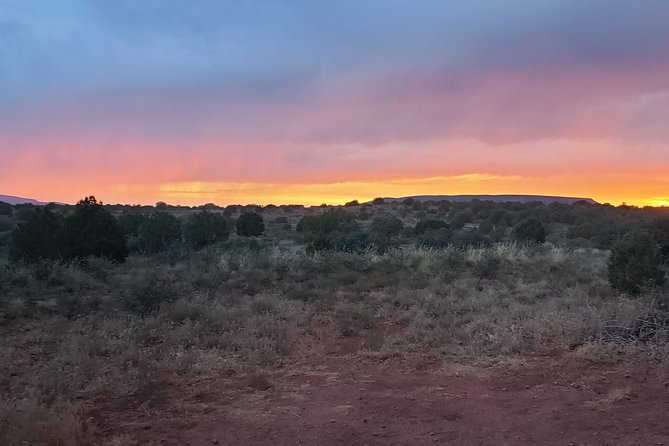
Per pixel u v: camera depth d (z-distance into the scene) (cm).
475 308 1083
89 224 1944
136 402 602
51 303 1179
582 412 573
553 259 1819
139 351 767
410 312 1074
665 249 1655
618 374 701
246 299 1203
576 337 835
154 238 2750
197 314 1007
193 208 7681
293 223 6234
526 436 513
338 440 507
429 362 764
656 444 492
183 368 719
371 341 871
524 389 650
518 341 823
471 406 594
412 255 1916
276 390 651
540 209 5550
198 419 558
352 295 1278
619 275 1205
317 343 877
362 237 2555
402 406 595
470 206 6494
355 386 667
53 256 1762
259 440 508
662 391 635
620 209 5678
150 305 1068
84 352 763
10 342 855
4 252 2242
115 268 1841
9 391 625
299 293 1279
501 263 1728
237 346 834
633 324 862
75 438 486
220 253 2198
